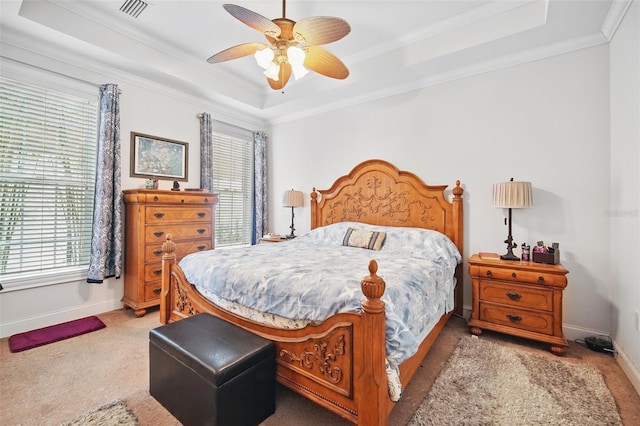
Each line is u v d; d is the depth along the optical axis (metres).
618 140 2.20
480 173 2.98
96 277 2.83
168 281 2.44
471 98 3.03
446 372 1.92
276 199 4.76
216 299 2.02
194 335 1.60
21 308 2.55
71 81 2.85
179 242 3.27
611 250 2.34
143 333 2.54
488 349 2.23
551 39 2.52
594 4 2.07
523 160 2.76
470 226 3.03
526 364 2.01
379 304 1.25
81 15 2.57
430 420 1.47
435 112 3.25
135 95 3.31
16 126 2.58
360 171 3.73
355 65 3.34
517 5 2.42
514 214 2.80
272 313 1.62
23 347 2.24
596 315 2.42
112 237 3.00
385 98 3.62
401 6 2.51
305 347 1.51
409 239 2.89
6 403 1.62
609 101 2.39
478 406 1.58
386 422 1.25
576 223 2.52
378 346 1.23
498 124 2.88
